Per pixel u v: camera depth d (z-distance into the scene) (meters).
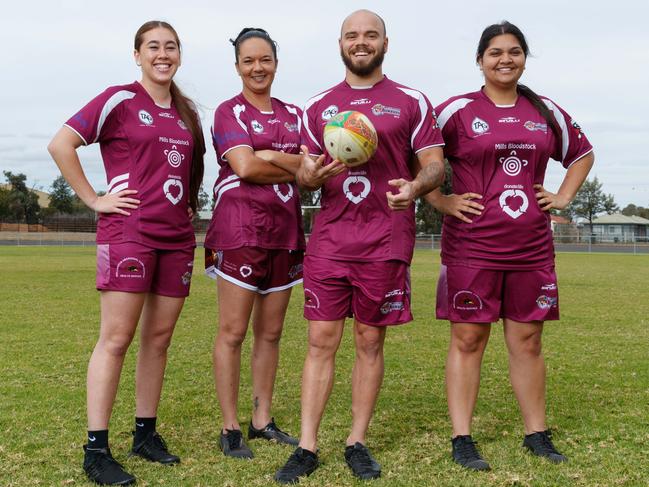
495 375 6.29
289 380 6.15
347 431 4.48
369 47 3.80
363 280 3.82
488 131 3.96
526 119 4.00
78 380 6.02
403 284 3.87
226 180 4.26
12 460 3.86
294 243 4.37
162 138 3.86
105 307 3.77
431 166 3.71
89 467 3.58
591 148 4.23
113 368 3.74
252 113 4.25
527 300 4.01
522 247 3.97
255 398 4.48
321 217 3.94
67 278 17.56
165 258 3.94
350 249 3.82
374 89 3.90
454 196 4.02
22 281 16.56
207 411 5.04
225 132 4.12
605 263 27.47
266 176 4.03
